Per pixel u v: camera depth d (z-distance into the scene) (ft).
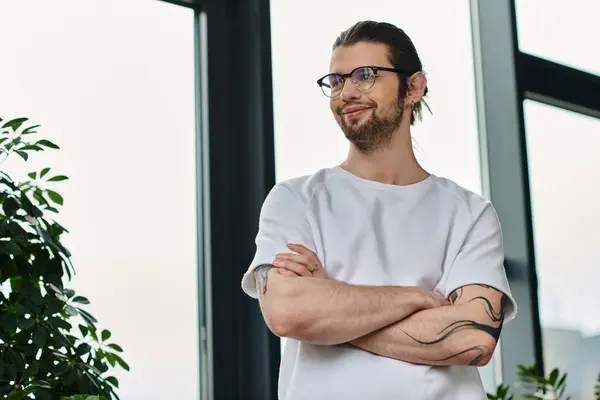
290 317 5.10
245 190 10.19
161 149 9.74
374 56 5.58
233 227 10.14
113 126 9.37
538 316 12.47
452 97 12.75
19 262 7.20
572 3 14.40
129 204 9.35
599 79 14.28
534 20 13.78
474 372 5.38
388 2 11.98
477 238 5.61
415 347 5.10
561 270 13.19
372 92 5.55
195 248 9.85
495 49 13.15
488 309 5.27
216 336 9.71
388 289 5.22
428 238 5.56
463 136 12.80
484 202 5.76
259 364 9.75
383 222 5.56
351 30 5.71
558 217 13.37
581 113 14.14
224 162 10.18
